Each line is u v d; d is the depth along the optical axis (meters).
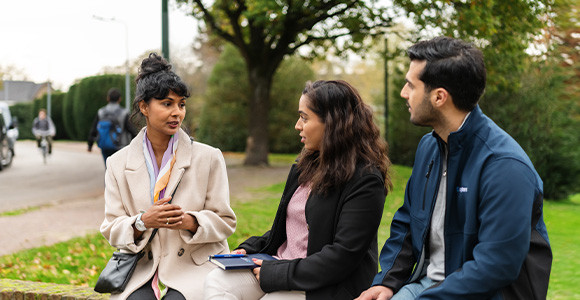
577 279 4.72
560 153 12.32
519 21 12.06
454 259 2.04
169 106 2.59
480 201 1.94
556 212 10.11
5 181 14.05
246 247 2.66
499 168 1.88
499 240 1.83
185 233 2.59
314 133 2.39
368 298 2.18
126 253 2.57
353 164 2.28
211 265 2.67
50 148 19.73
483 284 1.84
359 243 2.22
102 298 3.23
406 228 2.34
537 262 1.90
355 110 2.37
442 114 2.05
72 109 36.31
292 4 16.25
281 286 2.23
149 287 2.54
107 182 2.71
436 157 2.20
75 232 7.02
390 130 19.70
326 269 2.19
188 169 2.69
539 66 12.77
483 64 2.00
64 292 3.35
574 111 12.81
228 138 28.78
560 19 12.37
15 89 65.12
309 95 2.39
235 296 2.31
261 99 18.69
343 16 16.67
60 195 11.32
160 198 2.61
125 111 8.87
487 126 2.01
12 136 18.34
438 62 1.99
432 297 1.92
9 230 7.20
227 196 2.74
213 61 39.75
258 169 17.39
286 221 2.56
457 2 11.48
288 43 17.94
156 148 2.74
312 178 2.40
